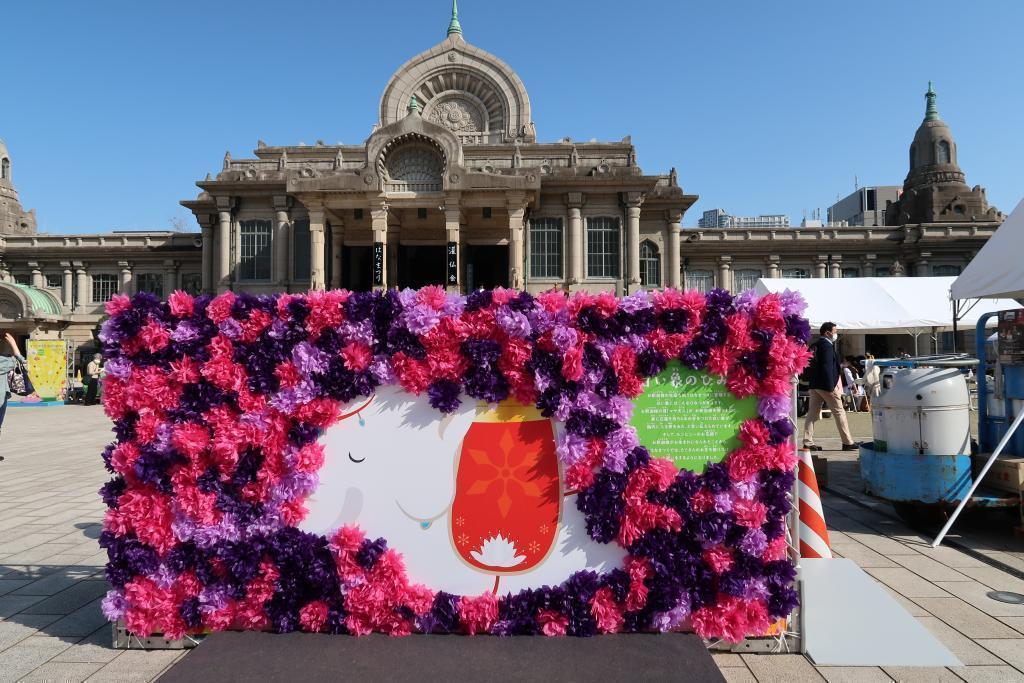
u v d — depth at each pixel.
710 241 39.12
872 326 17.19
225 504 3.42
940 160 43.09
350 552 3.39
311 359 3.44
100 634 3.73
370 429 3.52
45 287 40.25
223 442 3.38
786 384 3.36
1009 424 6.11
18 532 5.99
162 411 3.51
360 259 35.75
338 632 3.44
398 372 3.45
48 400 25.31
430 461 3.49
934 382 5.67
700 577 3.35
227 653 3.21
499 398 3.43
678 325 3.38
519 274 28.47
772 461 3.34
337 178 28.47
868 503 6.82
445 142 28.69
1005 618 3.83
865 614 3.81
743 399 3.44
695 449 3.45
